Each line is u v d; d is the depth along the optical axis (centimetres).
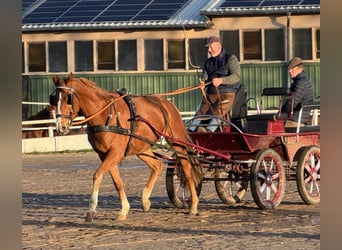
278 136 1513
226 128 1545
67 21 3816
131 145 1405
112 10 3831
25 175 2183
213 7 3644
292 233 1241
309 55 3597
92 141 1383
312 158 1558
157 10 3775
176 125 1487
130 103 1409
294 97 1555
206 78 1558
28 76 3859
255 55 3647
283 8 3562
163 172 2223
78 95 1357
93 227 1327
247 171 1509
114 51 3788
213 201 1634
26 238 1227
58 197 1736
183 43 3703
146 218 1420
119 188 1408
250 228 1295
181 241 1185
